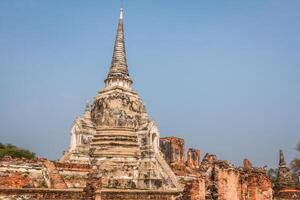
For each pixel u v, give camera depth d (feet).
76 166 140.67
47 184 115.55
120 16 215.72
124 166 158.20
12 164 110.32
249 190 100.73
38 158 119.85
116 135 169.37
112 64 201.05
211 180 81.46
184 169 179.52
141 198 113.09
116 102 181.68
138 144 171.12
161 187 148.87
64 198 94.43
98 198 90.84
